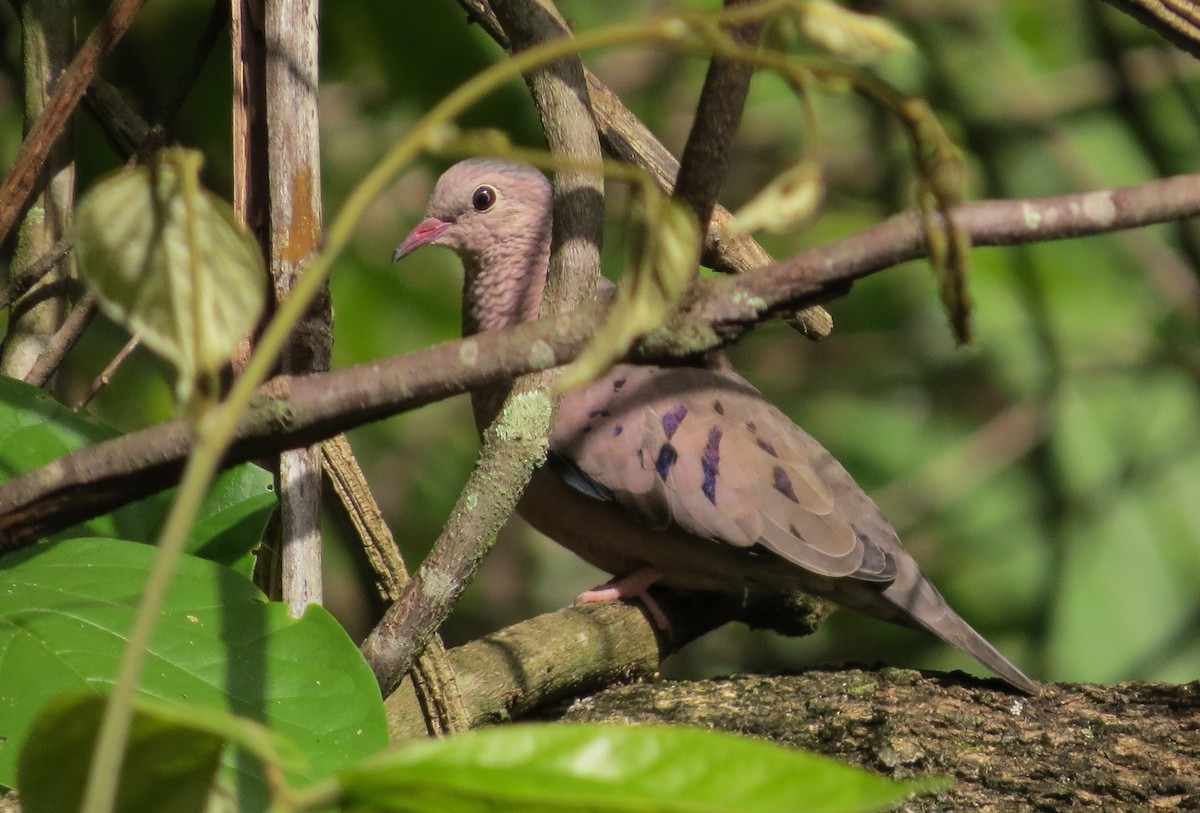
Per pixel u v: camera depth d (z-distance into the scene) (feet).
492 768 4.78
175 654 10.25
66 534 12.98
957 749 13.02
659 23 5.77
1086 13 13.82
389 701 13.05
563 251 13.01
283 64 13.00
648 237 5.72
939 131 6.08
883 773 13.01
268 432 7.41
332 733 10.06
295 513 13.01
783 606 13.41
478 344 7.32
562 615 13.21
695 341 7.61
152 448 7.72
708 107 8.45
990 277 13.83
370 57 13.52
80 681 9.78
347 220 5.47
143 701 5.20
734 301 7.52
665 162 13.21
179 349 5.86
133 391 13.61
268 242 13.04
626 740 4.84
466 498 12.99
